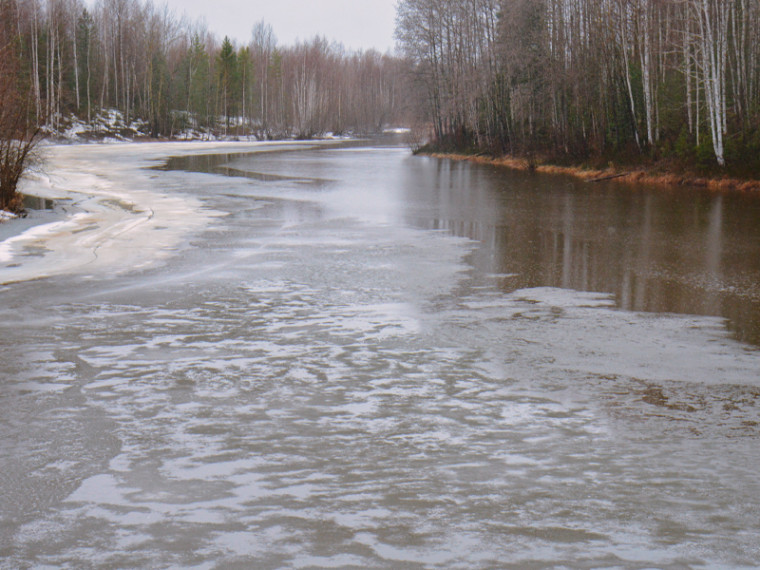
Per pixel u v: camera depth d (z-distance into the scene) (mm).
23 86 30969
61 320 10766
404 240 18406
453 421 6910
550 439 6465
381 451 6164
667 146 39969
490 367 8664
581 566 4340
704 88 39812
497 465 5871
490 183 36688
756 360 8984
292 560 4406
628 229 20438
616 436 6551
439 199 28672
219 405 7328
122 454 6074
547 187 34438
